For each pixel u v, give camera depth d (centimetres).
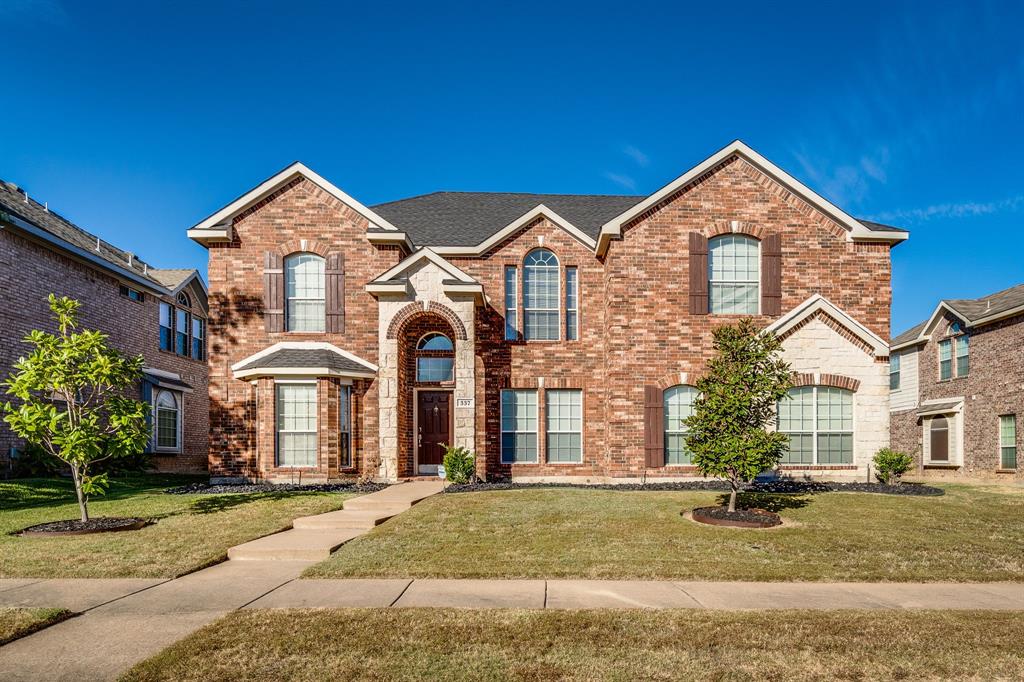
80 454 1085
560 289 1838
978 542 971
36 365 1088
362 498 1298
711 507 1227
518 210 2155
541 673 491
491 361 1808
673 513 1169
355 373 1656
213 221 1748
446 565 828
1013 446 2341
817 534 1012
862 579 786
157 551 916
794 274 1705
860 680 484
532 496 1350
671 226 1691
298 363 1622
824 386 1628
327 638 563
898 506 1251
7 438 1723
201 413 2745
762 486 1512
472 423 1641
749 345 1166
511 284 1850
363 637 565
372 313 1759
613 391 1659
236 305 1748
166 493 1519
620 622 606
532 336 1831
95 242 2258
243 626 594
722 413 1147
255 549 917
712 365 1188
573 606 667
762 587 751
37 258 1838
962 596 723
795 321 1608
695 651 537
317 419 1623
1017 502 1326
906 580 787
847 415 1630
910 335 2997
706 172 1706
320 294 1773
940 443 2759
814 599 704
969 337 2581
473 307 1664
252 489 1558
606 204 2217
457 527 1051
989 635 578
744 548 919
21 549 929
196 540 987
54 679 487
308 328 1764
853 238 1706
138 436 1166
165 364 2473
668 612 639
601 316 1830
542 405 1812
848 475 1608
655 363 1664
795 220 1712
